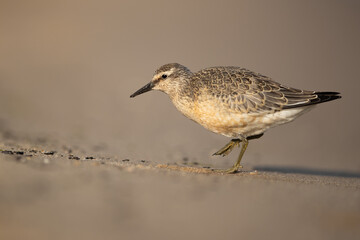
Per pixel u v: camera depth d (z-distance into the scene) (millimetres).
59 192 6840
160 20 29594
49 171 8008
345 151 16188
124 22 29422
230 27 28719
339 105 20594
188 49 25516
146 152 12969
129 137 15516
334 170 12875
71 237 5387
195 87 10375
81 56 24781
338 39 27531
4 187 6797
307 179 10031
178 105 10898
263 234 5859
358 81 22766
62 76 22094
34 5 32312
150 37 27188
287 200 7418
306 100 9992
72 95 19984
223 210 6660
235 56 24734
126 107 19312
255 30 28234
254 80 10141
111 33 27828
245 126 10203
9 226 5531
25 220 5727
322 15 30328
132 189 7355
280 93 10016
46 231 5484
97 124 16844
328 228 6172
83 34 27750
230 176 9516
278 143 16609
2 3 31844
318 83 22172
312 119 19219
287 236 5840
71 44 26234
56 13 31016
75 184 7316
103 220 5945
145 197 7000
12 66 22844
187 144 15344
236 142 11344
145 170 9039
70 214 6035
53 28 28531
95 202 6555
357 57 25594
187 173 9352
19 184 7020
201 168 10641
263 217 6480
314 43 26938
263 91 10000
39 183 7168
